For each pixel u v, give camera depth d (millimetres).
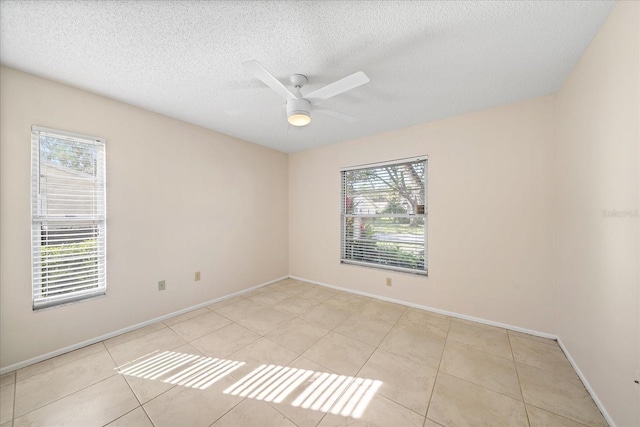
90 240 2166
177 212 2754
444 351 2049
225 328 2455
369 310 2891
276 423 1371
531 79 1947
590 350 1565
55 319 1974
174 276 2729
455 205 2689
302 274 4113
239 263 3441
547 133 2215
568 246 1927
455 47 1563
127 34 1442
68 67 1769
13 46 1533
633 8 1139
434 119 2768
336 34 1445
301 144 3730
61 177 2008
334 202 3713
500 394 1570
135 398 1537
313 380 1712
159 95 2197
